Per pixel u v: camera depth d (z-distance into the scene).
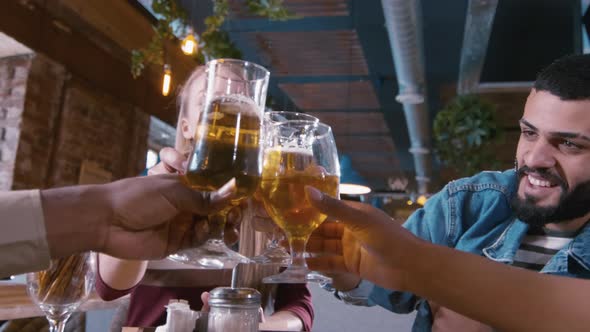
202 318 0.84
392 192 10.85
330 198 0.69
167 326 0.85
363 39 6.17
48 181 4.98
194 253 0.74
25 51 4.63
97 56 5.57
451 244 1.21
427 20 5.67
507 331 0.73
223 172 0.71
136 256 0.70
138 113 6.42
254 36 6.21
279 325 1.39
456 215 1.21
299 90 8.19
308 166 0.81
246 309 0.81
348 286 1.08
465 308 0.73
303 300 1.58
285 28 5.91
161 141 8.13
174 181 0.70
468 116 6.21
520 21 5.88
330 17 5.61
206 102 0.74
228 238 0.87
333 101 8.63
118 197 0.66
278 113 0.86
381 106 8.66
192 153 0.73
